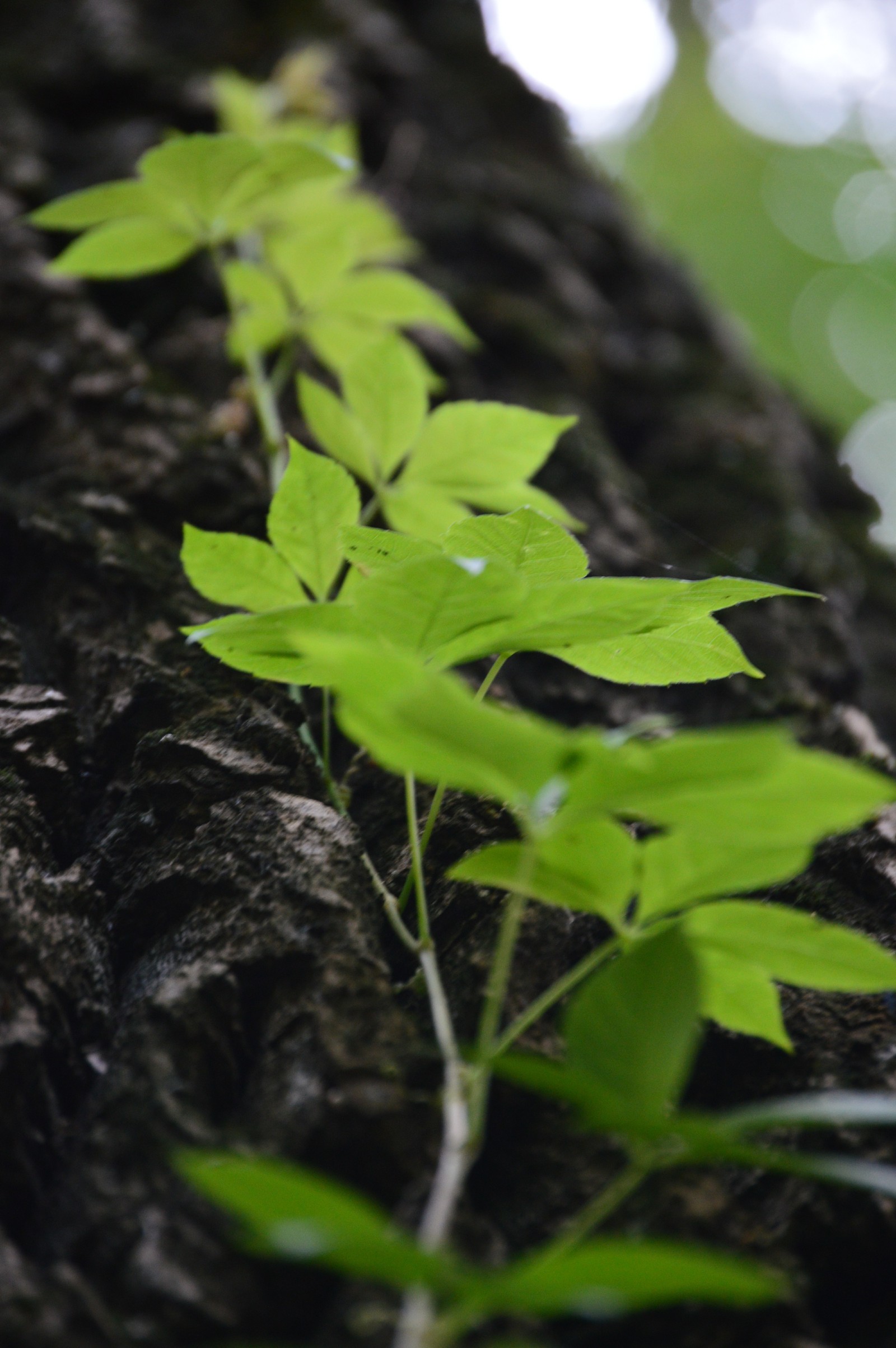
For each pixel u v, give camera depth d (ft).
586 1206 2.12
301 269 2.65
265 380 2.81
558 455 2.83
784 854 2.02
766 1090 2.20
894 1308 2.11
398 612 2.06
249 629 2.10
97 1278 2.04
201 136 2.48
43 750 2.32
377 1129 2.08
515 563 2.15
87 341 2.76
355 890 2.23
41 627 2.48
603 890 2.05
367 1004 2.15
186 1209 2.05
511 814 2.33
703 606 2.16
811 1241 2.11
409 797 2.19
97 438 2.66
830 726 2.56
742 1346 2.06
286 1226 1.87
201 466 2.62
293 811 2.27
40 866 2.24
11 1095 2.11
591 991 2.00
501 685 2.56
